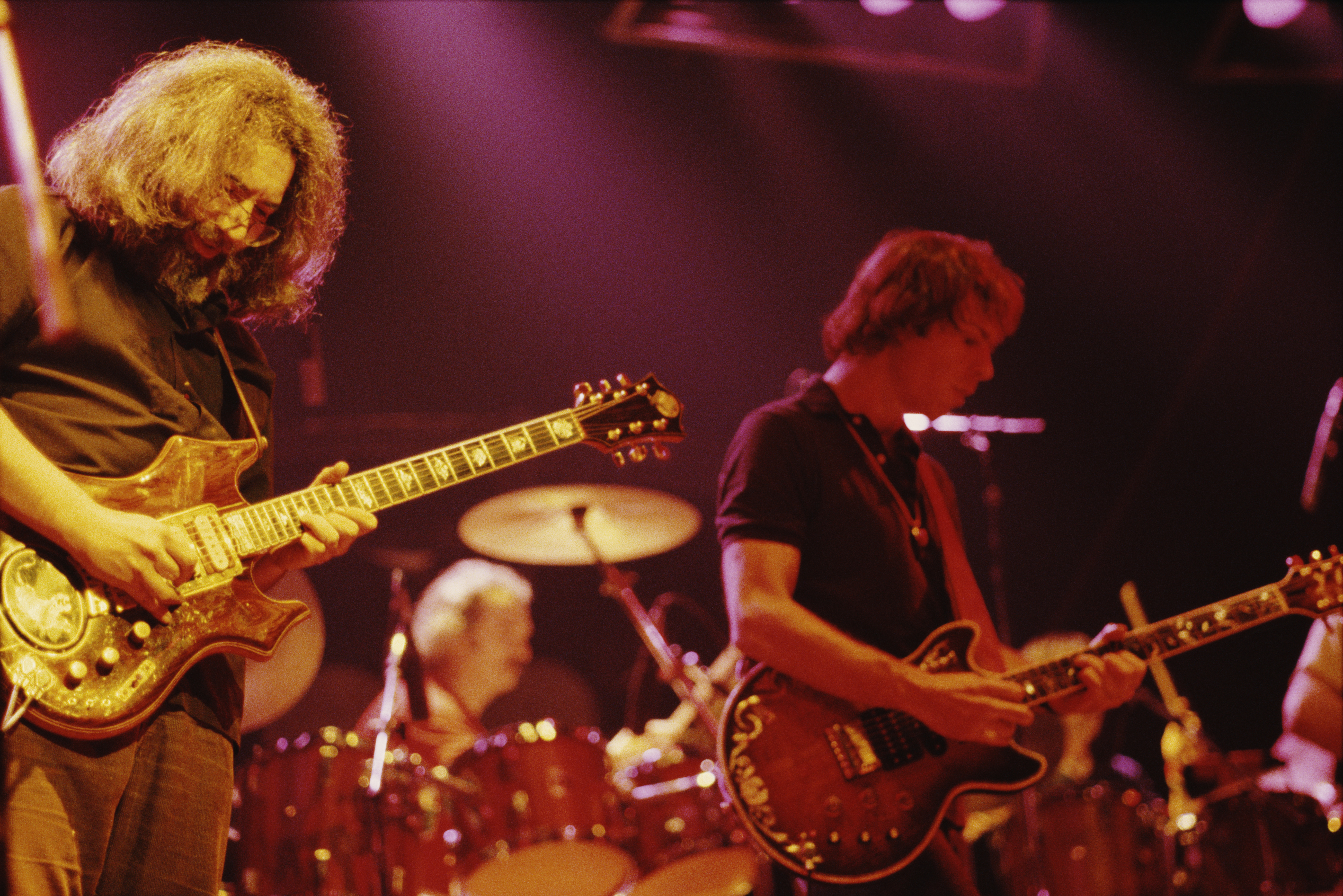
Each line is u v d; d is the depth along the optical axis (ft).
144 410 6.52
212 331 7.23
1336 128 22.31
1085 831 16.80
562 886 15.19
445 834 13.69
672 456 22.86
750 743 8.16
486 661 17.24
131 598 6.22
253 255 7.52
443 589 17.62
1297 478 23.45
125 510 6.32
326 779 13.32
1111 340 24.43
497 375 22.58
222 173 6.84
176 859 6.27
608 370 23.17
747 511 8.45
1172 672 23.82
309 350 14.32
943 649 8.43
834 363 9.55
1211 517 24.16
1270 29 20.36
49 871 5.72
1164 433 24.44
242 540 6.74
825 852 8.03
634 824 14.66
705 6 18.94
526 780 14.06
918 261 9.09
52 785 5.80
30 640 5.84
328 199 7.70
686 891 15.81
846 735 8.25
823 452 8.73
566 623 22.93
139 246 6.70
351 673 19.65
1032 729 17.92
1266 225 23.17
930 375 9.04
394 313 22.03
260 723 16.60
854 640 8.33
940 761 8.34
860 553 8.56
